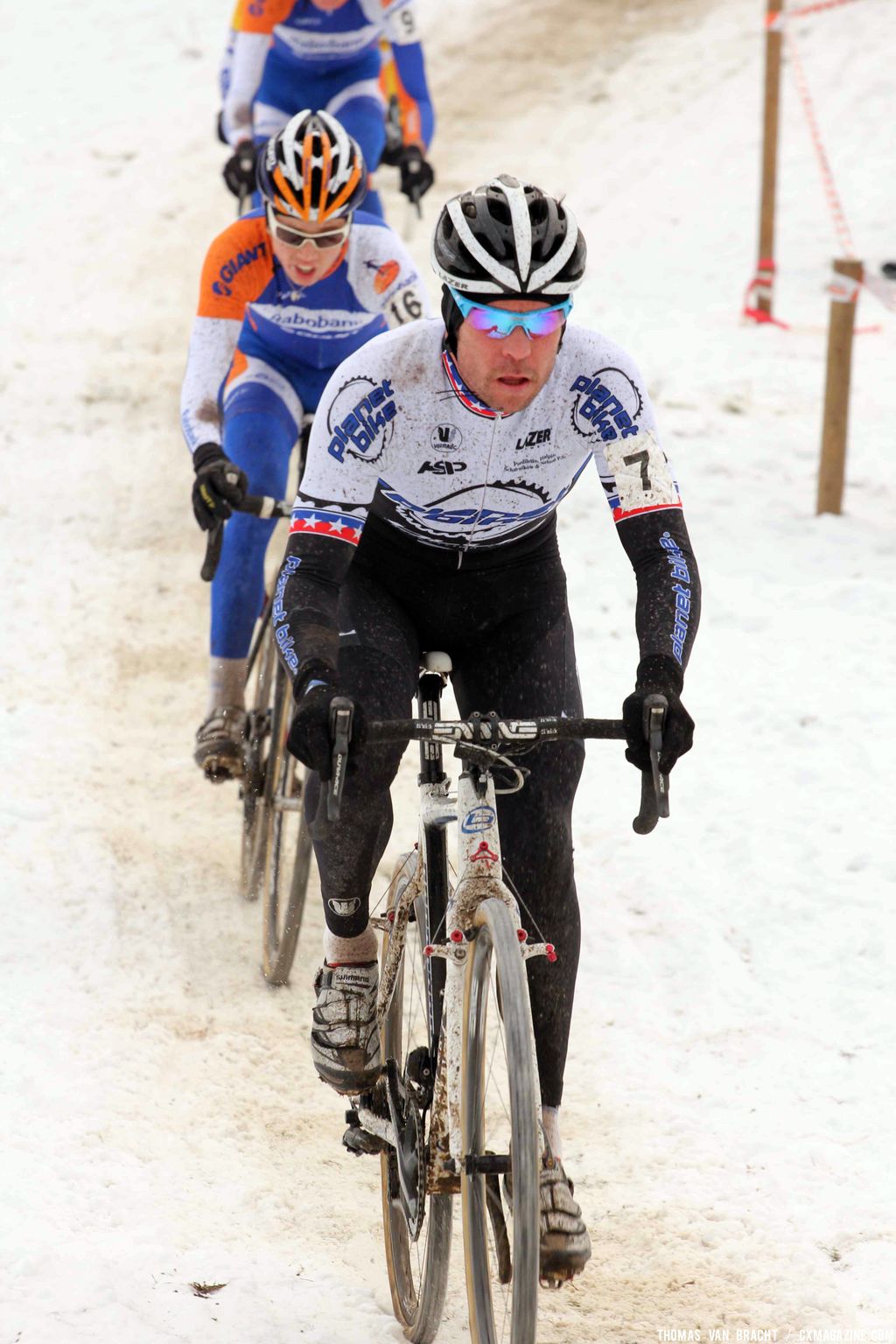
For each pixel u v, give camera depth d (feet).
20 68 117.19
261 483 37.42
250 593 37.37
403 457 23.02
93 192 94.63
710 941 35.27
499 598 25.13
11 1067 29.99
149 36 123.13
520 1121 18.85
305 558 22.31
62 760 43.55
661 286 82.28
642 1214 27.04
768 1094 30.14
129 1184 26.91
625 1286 25.07
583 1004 33.78
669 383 69.00
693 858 38.50
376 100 65.46
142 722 46.42
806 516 57.62
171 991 33.91
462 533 24.26
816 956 34.17
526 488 23.79
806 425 65.57
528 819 23.57
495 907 20.58
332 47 63.67
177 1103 29.99
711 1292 24.80
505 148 100.89
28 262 84.43
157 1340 22.38
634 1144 29.09
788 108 104.68
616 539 57.21
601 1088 30.99
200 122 105.91
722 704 45.60
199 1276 24.32
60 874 37.78
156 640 51.21
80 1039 31.53
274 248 37.24
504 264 20.04
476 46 119.96
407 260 39.34
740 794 40.93
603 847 39.52
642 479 22.89
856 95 105.09
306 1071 31.83
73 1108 29.04
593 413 22.90
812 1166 27.91
